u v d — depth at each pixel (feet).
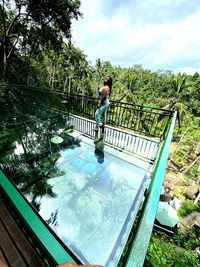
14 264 3.45
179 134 62.90
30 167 8.33
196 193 42.50
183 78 48.19
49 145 10.73
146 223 1.91
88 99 14.80
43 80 54.29
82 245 4.88
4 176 3.02
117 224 5.57
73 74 81.30
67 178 7.76
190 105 68.90
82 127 13.83
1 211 4.58
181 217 34.42
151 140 11.18
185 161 60.23
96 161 9.14
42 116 16.35
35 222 2.32
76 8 40.75
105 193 6.99
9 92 23.25
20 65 44.68
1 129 12.90
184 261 11.67
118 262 4.43
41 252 2.36
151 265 10.77
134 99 61.05
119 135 11.60
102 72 109.09
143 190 7.18
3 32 39.22
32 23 41.50
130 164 8.93
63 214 5.90
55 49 55.47
